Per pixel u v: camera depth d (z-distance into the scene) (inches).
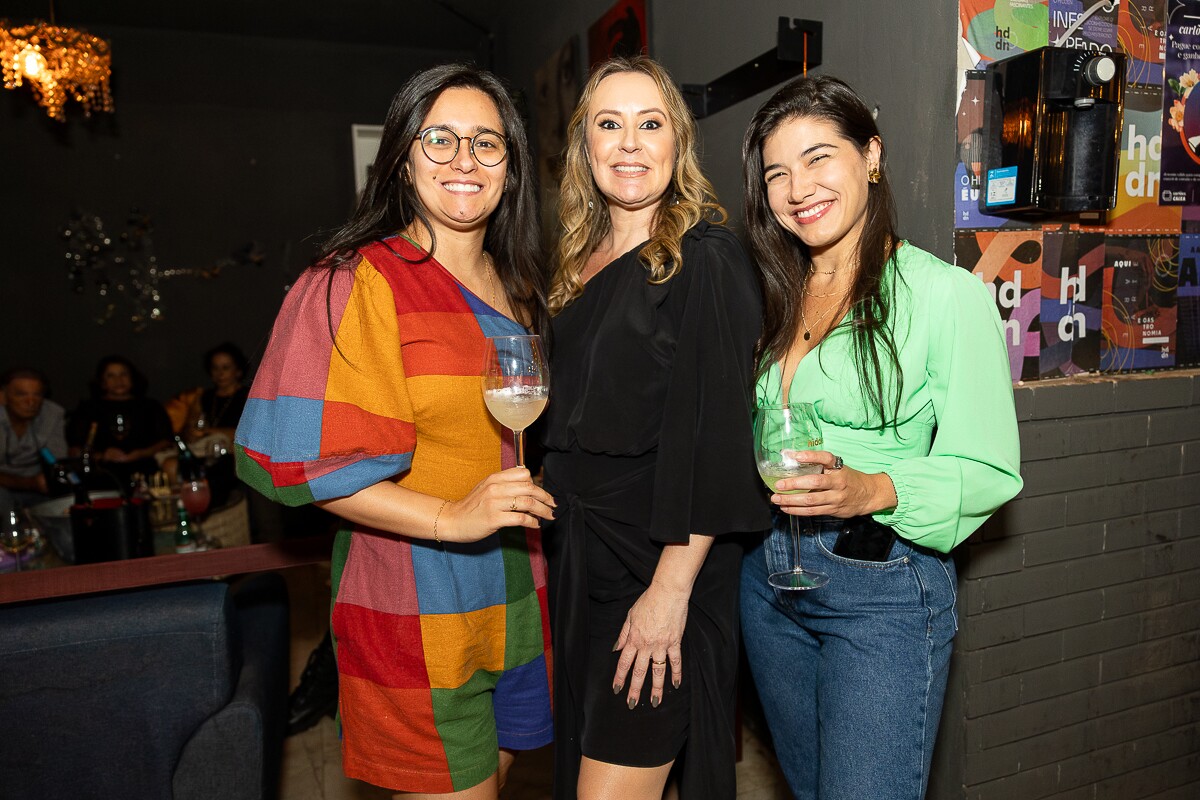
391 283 52.4
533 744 60.3
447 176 53.6
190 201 249.0
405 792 54.6
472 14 226.4
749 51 101.0
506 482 47.2
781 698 60.8
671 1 121.6
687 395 53.6
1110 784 77.4
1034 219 71.1
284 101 254.2
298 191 257.9
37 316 238.2
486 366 48.6
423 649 53.2
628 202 58.1
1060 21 69.9
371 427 49.4
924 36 70.9
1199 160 75.8
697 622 56.6
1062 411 71.7
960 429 51.1
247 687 70.3
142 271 246.1
